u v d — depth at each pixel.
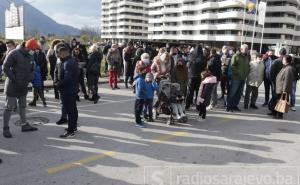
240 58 9.43
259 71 9.96
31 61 6.89
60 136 6.55
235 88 9.58
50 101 10.13
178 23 88.12
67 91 6.41
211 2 74.44
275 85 9.15
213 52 9.78
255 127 8.03
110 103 10.31
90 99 10.67
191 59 9.42
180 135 7.03
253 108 10.44
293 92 10.38
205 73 8.31
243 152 6.09
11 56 6.34
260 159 5.75
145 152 5.88
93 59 10.06
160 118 8.45
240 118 8.97
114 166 5.18
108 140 6.50
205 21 77.25
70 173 4.86
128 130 7.27
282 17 71.50
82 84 10.62
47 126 7.35
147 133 7.09
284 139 7.08
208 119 8.67
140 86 7.46
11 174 4.76
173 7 89.06
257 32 71.81
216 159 5.65
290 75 8.73
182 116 8.01
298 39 77.75
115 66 13.06
